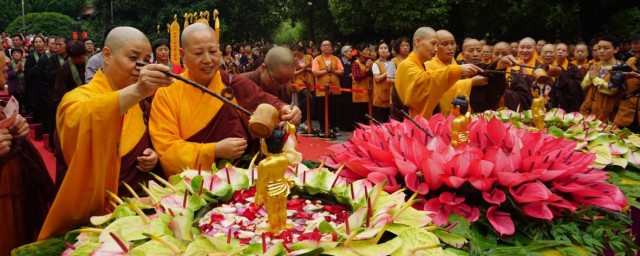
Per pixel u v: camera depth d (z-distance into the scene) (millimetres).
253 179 2271
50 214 2375
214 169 2439
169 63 5867
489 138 2830
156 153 2969
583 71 6590
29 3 38531
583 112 6023
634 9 12992
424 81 4266
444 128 2979
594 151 3141
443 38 4566
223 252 1583
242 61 12609
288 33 29406
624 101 5547
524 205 2145
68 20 34312
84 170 2359
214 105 3053
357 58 9703
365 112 9523
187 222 1746
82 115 2334
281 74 3869
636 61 5809
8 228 2805
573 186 2277
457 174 2227
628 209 2590
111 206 2562
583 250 2000
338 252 1557
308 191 2193
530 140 2650
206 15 4238
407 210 1874
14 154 2717
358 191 2072
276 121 1802
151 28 20750
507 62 4355
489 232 2074
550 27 13477
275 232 1791
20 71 10570
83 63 6754
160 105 3037
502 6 13523
